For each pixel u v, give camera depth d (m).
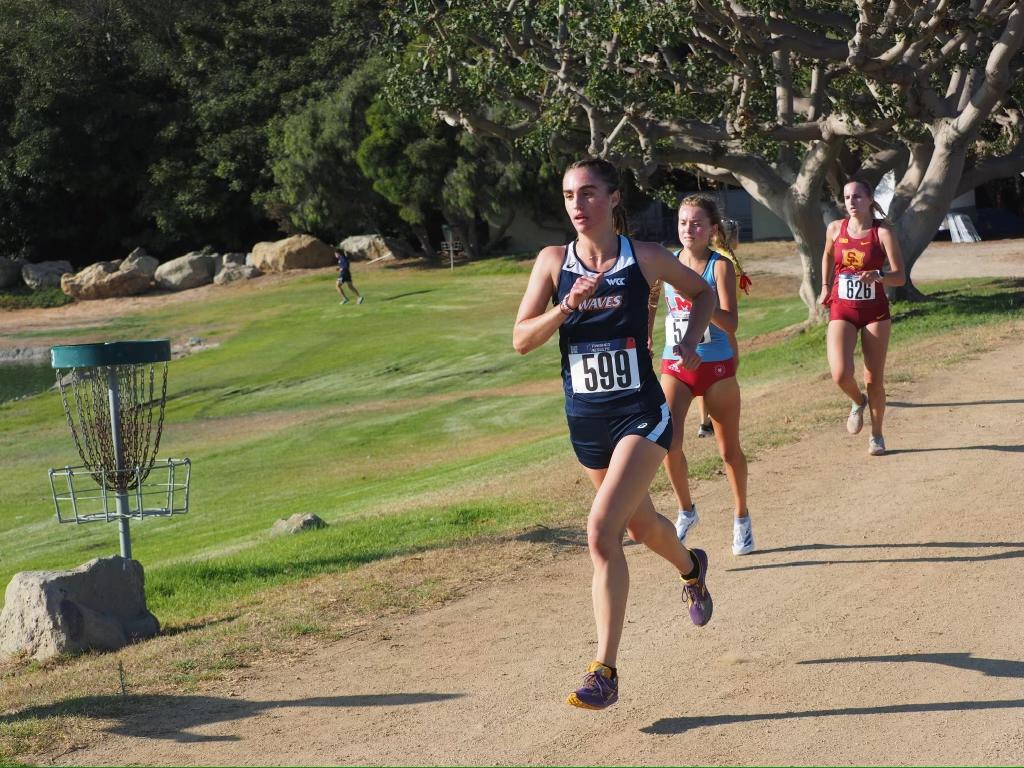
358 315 36.41
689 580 5.07
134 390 8.16
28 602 6.61
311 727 4.69
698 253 6.44
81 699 5.21
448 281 41.94
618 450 4.47
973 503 7.34
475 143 43.38
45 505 17.64
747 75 17.44
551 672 5.12
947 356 13.27
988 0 16.89
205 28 56.94
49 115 55.09
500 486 10.79
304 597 6.88
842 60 17.89
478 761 4.21
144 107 55.25
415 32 19.25
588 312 4.46
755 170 19.67
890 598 5.70
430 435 19.41
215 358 32.19
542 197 44.19
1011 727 4.10
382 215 49.12
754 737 4.21
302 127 47.19
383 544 8.58
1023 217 43.47
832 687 4.63
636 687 4.85
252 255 50.62
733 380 6.49
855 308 8.78
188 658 5.75
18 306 49.66
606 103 17.94
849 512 7.48
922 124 18.94
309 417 22.81
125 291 49.84
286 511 13.72
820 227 19.45
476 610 6.25
